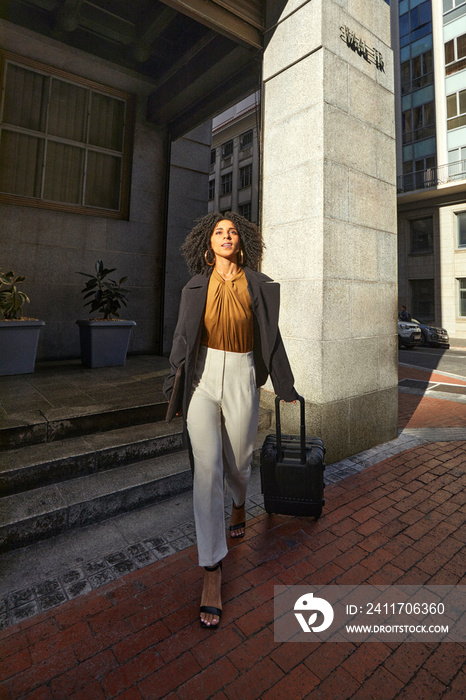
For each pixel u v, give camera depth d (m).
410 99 20.61
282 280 3.74
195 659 1.52
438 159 19.39
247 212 26.86
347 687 1.41
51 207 5.55
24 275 5.32
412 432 4.59
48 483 2.56
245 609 1.78
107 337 5.08
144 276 6.44
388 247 4.10
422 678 1.46
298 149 3.60
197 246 1.98
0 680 1.42
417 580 1.99
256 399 1.99
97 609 1.76
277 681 1.43
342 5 3.62
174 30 5.47
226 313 1.82
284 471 2.42
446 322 19.67
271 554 2.20
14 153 5.30
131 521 2.48
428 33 19.70
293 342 3.63
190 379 1.78
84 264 5.82
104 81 5.95
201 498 1.76
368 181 3.85
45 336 5.47
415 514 2.66
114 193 6.20
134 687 1.40
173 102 5.88
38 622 1.68
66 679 1.43
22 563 2.05
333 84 3.49
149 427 3.29
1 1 5.04
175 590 1.89
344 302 3.57
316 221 3.41
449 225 19.53
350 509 2.72
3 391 3.68
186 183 6.79
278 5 3.81
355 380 3.72
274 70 3.87
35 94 5.43
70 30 5.26
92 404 3.31
